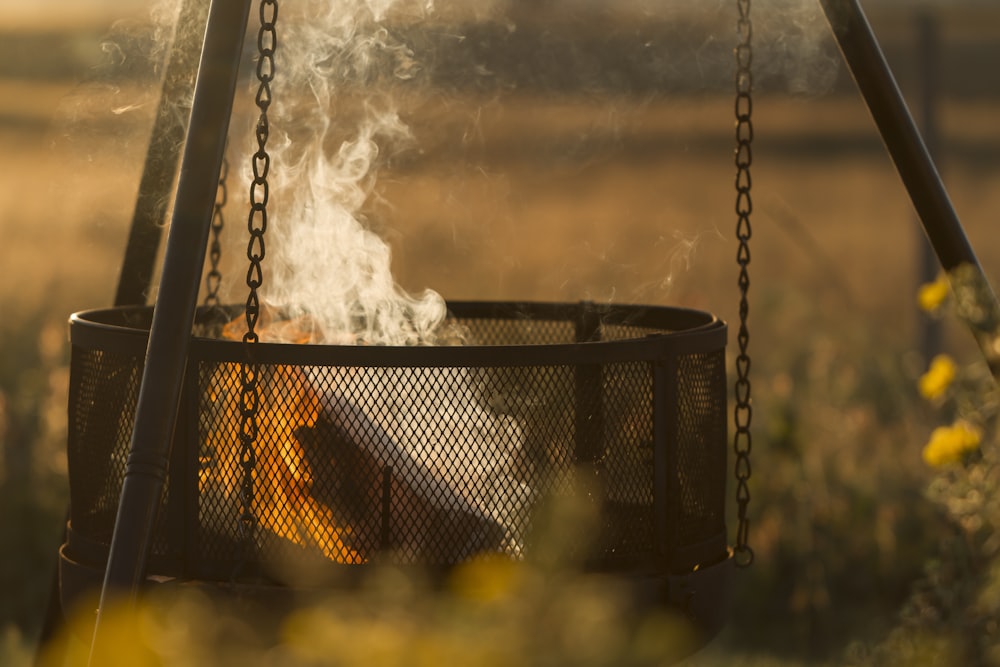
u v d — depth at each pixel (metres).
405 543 3.39
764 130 27.16
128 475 3.22
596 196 20.52
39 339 8.58
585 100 23.48
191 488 3.43
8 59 21.73
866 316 10.30
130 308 4.35
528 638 2.07
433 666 2.05
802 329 9.62
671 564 3.58
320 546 3.40
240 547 3.36
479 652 2.04
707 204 20.22
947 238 4.30
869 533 7.04
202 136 3.41
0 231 14.72
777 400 7.44
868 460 7.39
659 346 3.56
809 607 6.77
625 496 3.54
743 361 4.05
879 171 23.70
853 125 27.48
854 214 19.58
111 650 3.12
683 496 3.69
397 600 2.92
